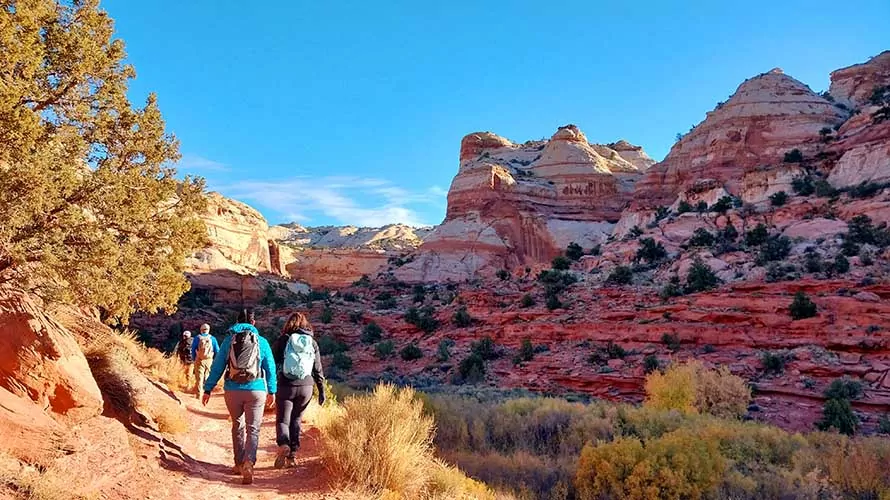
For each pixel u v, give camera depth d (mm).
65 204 6598
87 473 4445
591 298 64625
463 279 112312
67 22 7660
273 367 6027
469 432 16422
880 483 11703
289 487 5664
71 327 8367
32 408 4734
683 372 29766
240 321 6125
